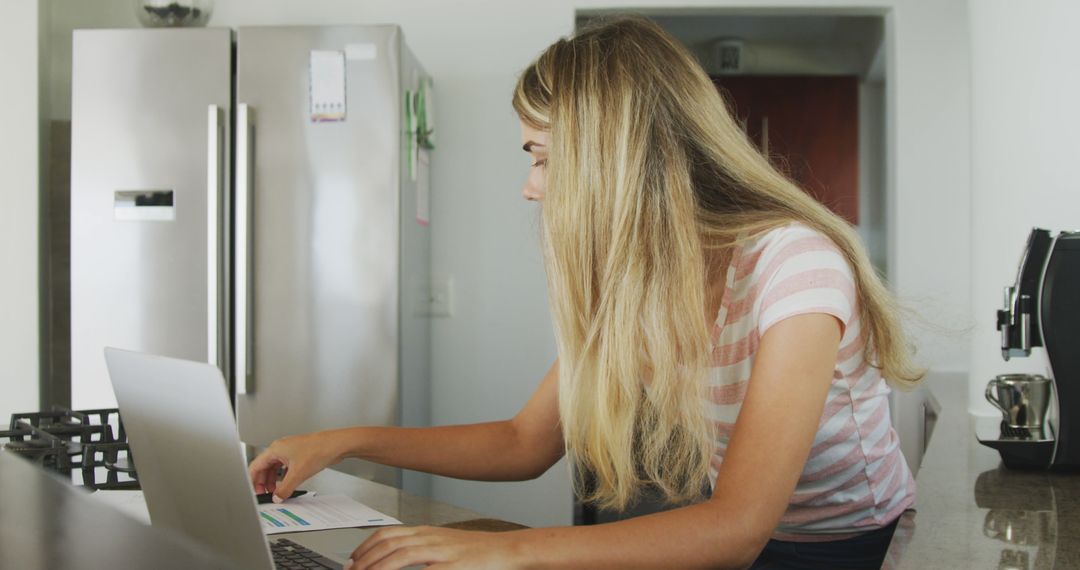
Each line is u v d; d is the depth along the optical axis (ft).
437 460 4.32
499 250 10.95
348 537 3.43
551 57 3.57
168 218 9.19
